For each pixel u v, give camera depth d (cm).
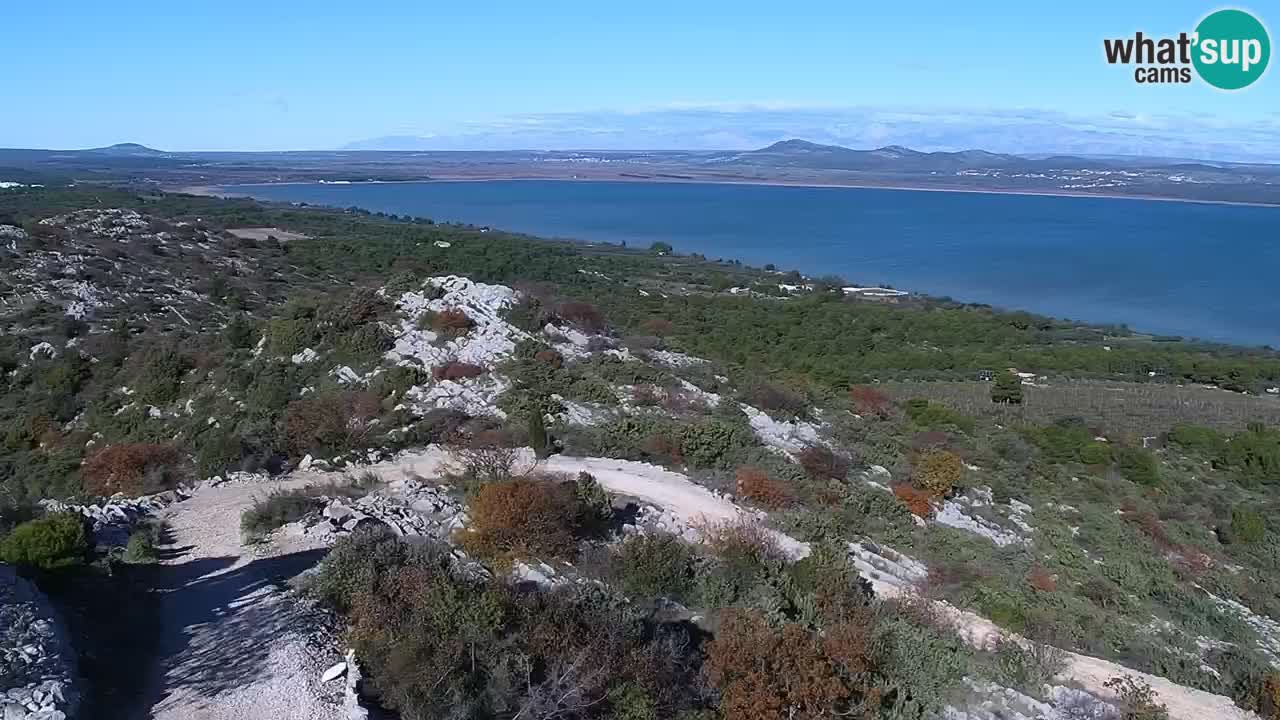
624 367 4331
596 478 3086
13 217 9462
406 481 2859
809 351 7662
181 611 1888
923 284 15175
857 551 2755
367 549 2016
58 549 1970
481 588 1831
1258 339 10800
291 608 1841
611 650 1703
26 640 1534
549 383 3988
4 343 5178
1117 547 3494
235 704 1511
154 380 4388
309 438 3334
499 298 4734
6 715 1334
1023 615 2523
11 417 4353
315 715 1476
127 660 1666
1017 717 1858
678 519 2752
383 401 3788
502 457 2997
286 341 4331
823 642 1892
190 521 2511
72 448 4069
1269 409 6369
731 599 2186
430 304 4566
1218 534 3972
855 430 4338
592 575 2184
